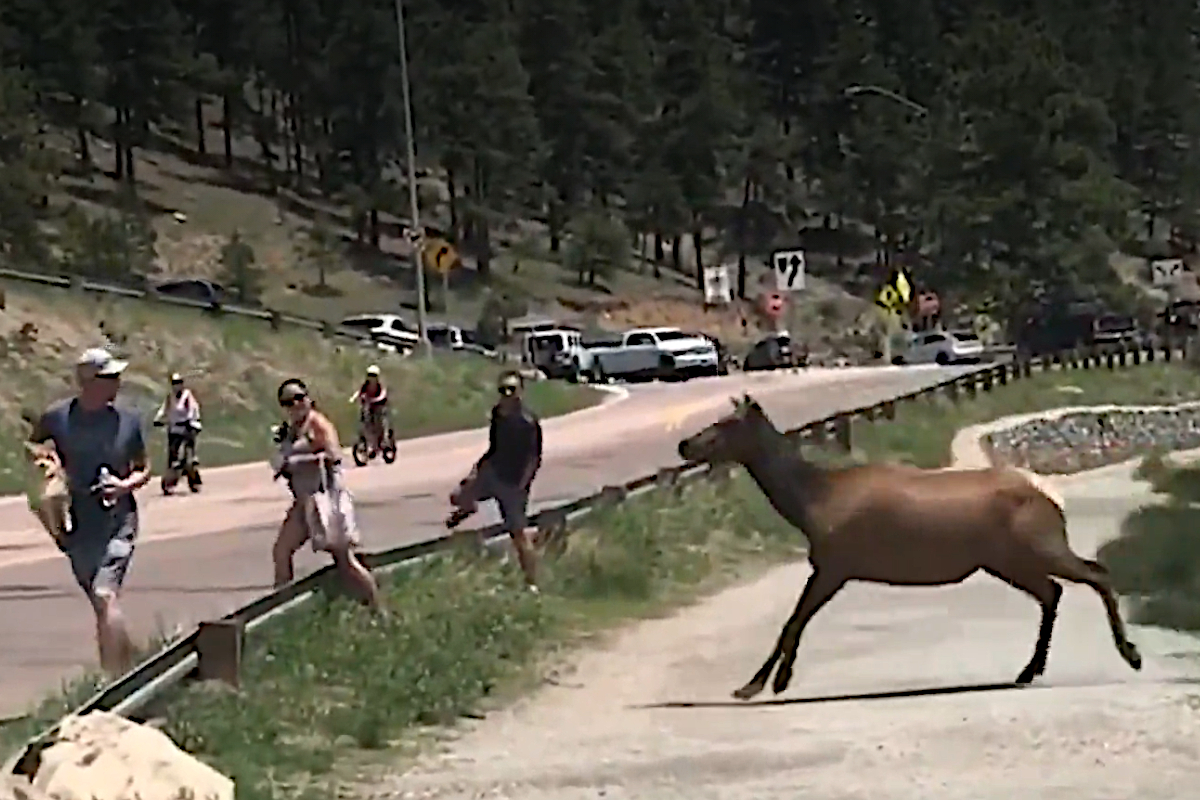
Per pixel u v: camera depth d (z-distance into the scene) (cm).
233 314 5628
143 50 11875
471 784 1207
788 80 14550
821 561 1530
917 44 14525
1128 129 13300
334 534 1675
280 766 1229
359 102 11969
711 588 2253
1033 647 1764
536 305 10781
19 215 8419
